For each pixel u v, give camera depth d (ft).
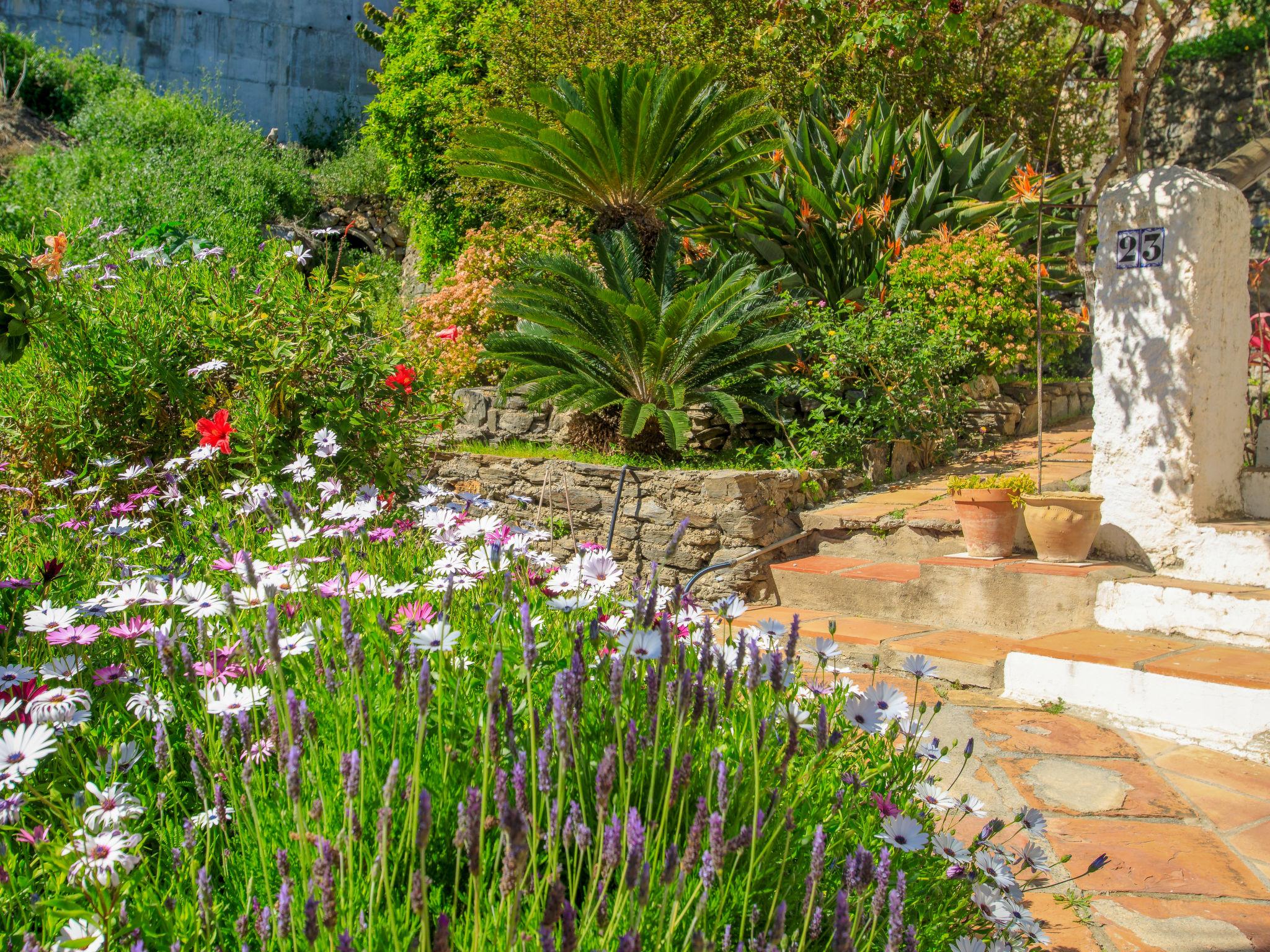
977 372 27.50
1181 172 15.35
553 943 3.94
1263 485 16.07
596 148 28.96
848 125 35.53
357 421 14.23
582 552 8.27
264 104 84.38
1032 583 15.87
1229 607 13.80
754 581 19.89
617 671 5.11
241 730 5.21
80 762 6.02
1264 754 11.70
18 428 13.78
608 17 46.42
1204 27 47.34
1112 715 13.10
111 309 14.73
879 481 23.70
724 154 33.83
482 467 25.40
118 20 79.30
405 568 9.67
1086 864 9.28
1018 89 47.73
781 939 4.29
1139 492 15.96
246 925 4.37
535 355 25.93
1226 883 8.89
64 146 64.59
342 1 86.48
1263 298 20.88
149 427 14.65
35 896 5.00
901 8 24.59
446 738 5.88
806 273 32.22
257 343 14.66
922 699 14.07
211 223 53.26
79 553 10.11
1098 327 16.38
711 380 25.99
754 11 44.29
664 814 5.11
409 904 4.67
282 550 8.99
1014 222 30.55
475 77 59.06
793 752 5.72
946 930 6.15
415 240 64.75
